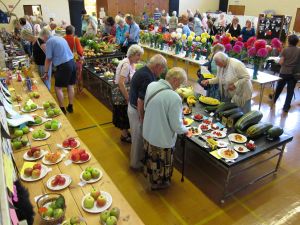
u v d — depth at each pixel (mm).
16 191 1446
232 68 3551
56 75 4551
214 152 2691
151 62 2785
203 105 3680
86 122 4680
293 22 11680
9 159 1379
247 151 2719
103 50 6426
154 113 2441
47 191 1889
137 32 7176
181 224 2588
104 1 12766
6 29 9367
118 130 4395
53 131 2682
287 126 4562
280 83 5098
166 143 2570
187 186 3094
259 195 2965
